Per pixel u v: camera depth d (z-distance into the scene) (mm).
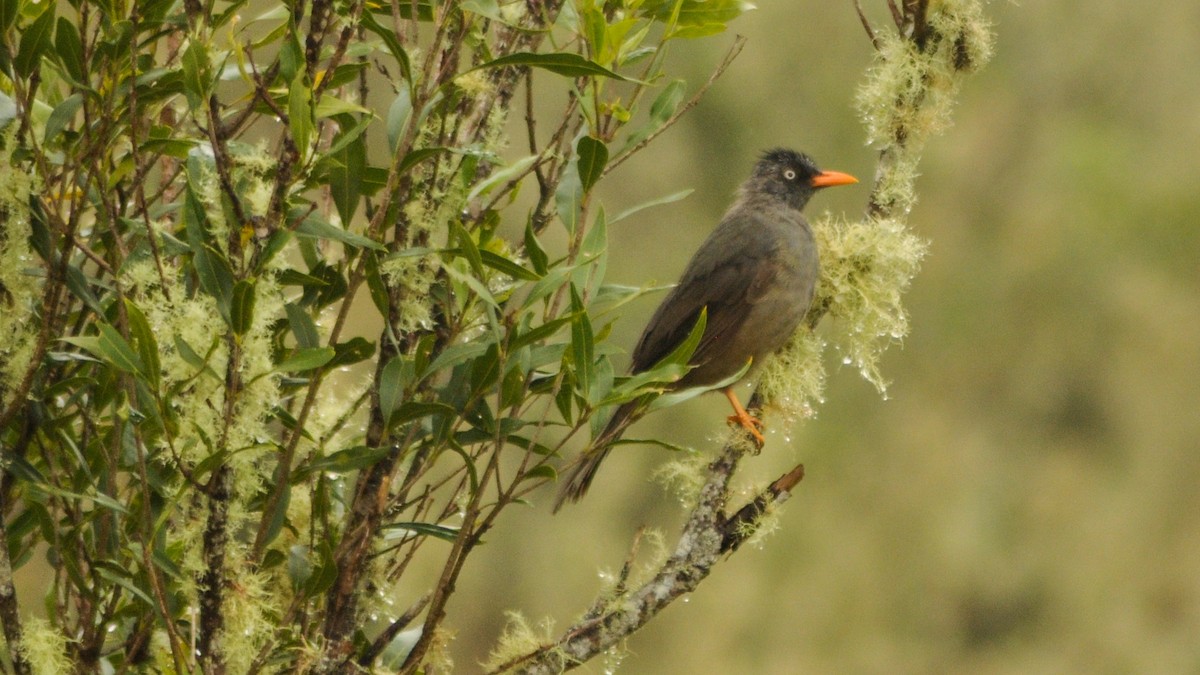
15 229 5965
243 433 5855
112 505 5824
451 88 6469
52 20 5914
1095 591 22031
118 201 6820
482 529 6137
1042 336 23156
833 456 22141
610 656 7113
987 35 8742
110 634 7082
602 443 6293
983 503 22281
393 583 6758
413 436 6262
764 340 9344
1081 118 23594
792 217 11570
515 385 6227
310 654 6145
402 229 6422
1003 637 21844
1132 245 23281
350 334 14109
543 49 8797
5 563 5887
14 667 5895
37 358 5859
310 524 6602
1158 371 23125
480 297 6238
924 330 23172
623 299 6371
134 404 6270
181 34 6789
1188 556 22344
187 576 5988
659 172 21125
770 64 21453
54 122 5957
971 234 23531
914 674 21109
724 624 20766
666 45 6695
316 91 5992
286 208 5816
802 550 21359
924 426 22484
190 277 6395
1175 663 21500
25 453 6434
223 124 6281
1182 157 23453
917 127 8812
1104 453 23031
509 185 6926
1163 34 23625
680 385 11234
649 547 19719
